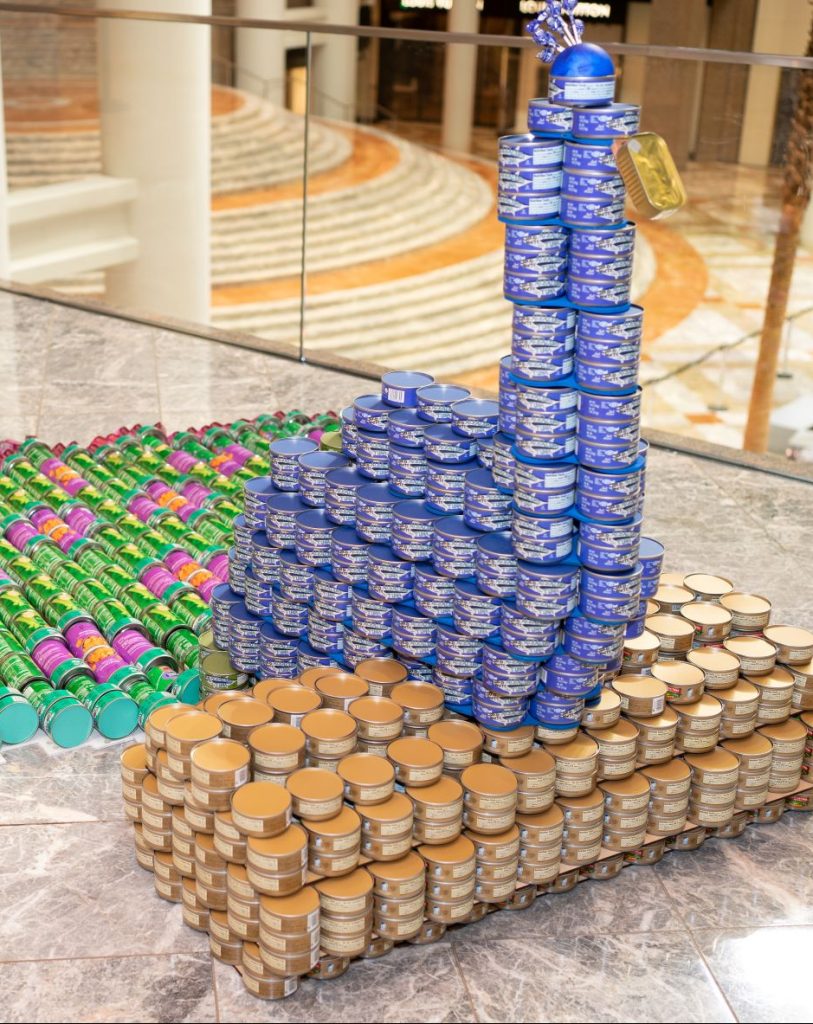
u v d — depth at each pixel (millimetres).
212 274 6617
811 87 5289
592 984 2344
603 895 2609
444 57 5824
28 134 6723
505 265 2395
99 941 2400
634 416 2354
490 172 5945
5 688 3029
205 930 2438
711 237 5820
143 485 4266
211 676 3076
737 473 4914
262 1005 2262
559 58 2285
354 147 6074
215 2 13234
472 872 2412
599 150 2234
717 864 2730
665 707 2738
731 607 3068
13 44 6570
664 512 4500
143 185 6648
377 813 2334
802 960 2434
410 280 6238
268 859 2203
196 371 5770
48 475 4363
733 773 2707
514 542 2457
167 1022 2209
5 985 2271
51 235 6883
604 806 2605
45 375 5605
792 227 5613
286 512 2912
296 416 4961
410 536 2660
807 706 2941
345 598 2811
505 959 2402
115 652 3287
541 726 2598
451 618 2648
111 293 6879
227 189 6461
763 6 14227
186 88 6238
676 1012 2281
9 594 3455
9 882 2543
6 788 2844
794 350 5910
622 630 2523
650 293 6188
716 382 6203
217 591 3176
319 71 6008
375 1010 2260
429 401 2746
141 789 2549
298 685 2682
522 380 2410
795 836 2850
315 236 6281
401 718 2549
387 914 2336
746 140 5473
